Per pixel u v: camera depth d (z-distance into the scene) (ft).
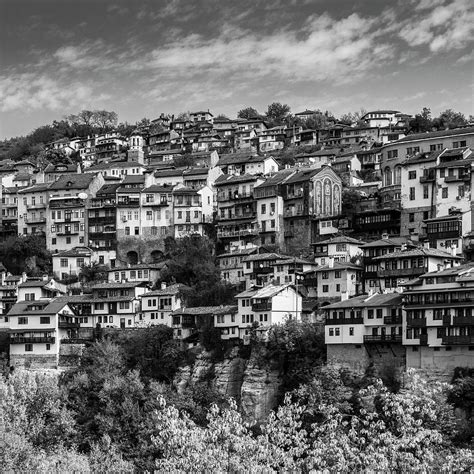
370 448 237.04
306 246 638.53
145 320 588.50
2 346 597.11
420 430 240.94
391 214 597.93
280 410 266.36
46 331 580.71
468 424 366.22
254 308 506.89
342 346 458.50
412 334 429.38
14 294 640.17
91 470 364.99
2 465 329.72
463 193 556.10
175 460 255.70
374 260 512.22
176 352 527.40
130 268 644.69
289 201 654.94
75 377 497.87
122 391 459.73
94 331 594.24
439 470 239.09
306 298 532.32
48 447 396.37
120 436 424.87
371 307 448.65
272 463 248.73
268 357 474.08
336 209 651.25
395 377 433.07
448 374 414.00
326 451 242.37
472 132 621.31
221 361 510.17
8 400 397.39
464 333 410.52
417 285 448.24
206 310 538.88
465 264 475.72
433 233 538.88
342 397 410.52
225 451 253.44
